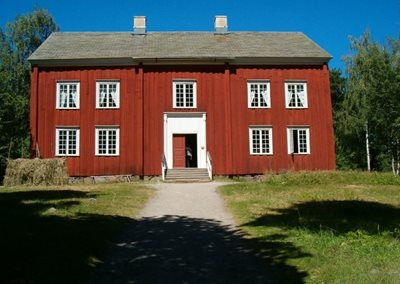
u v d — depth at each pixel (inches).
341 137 2054.6
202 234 486.0
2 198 722.8
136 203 693.3
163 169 1193.4
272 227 504.1
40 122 1243.8
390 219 550.0
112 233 474.9
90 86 1262.3
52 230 455.8
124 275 346.9
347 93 1866.4
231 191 837.2
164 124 1255.5
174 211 638.5
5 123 1833.2
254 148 1261.1
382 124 1710.1
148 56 1254.3
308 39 1425.9
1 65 1939.0
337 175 1020.5
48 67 1267.2
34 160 1024.2
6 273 324.2
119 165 1235.9
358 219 546.9
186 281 332.8
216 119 1263.5
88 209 605.6
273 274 344.8
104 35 1454.2
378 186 901.8
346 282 311.6
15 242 399.5
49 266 346.9
